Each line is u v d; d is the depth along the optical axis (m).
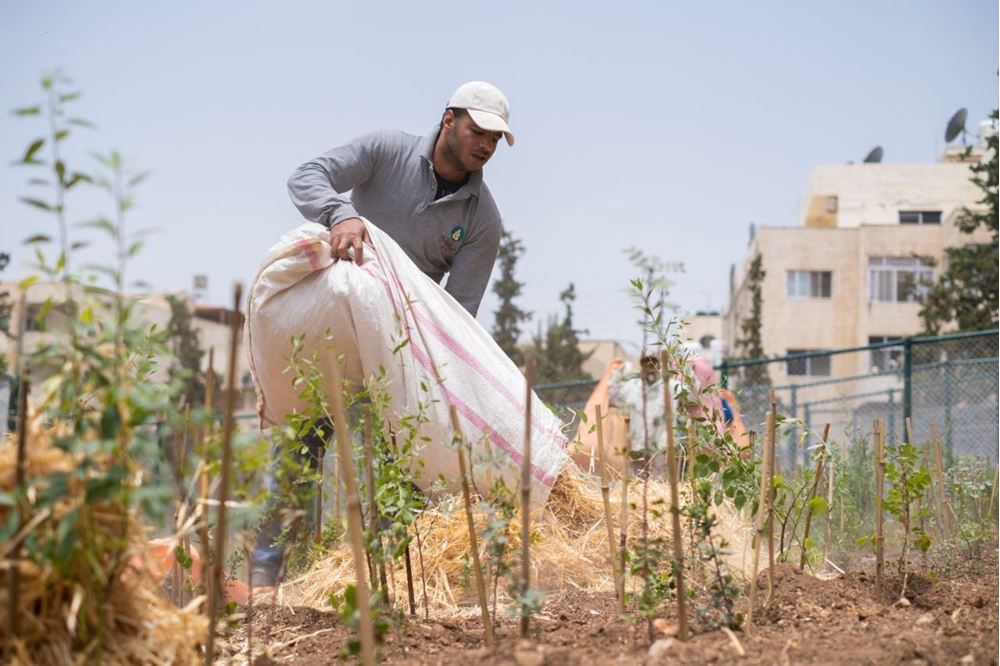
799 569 3.26
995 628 2.62
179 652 2.03
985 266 21.03
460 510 3.70
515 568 3.29
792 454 6.73
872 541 3.11
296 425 2.80
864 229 36.31
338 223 4.10
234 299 1.93
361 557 2.06
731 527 4.00
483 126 4.39
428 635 2.73
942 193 40.47
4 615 1.80
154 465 2.02
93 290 1.77
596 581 3.67
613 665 2.27
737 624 2.67
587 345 38.91
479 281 4.83
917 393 9.55
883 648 2.40
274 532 3.67
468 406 3.92
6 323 2.00
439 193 4.64
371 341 3.93
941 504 4.12
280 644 2.80
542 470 3.95
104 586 1.85
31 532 1.78
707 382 4.47
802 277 36.66
